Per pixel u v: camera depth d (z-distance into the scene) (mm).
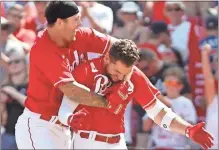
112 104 14336
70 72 14484
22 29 26891
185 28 27125
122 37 27656
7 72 25094
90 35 15031
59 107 14969
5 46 25688
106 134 14656
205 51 25859
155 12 28672
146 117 24484
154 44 26844
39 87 14859
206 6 28406
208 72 25531
